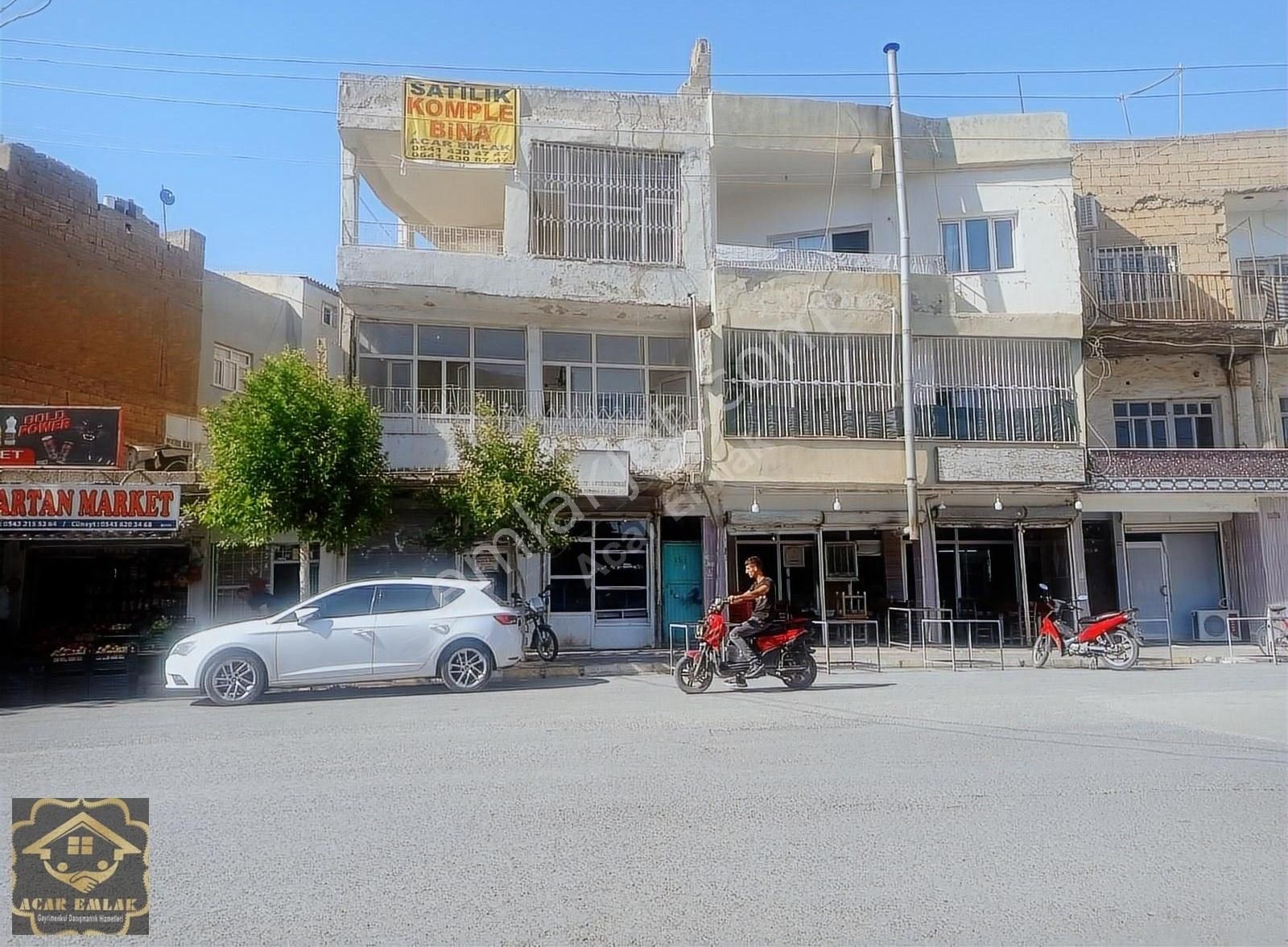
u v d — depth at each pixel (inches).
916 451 773.9
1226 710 399.2
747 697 462.9
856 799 251.1
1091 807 242.7
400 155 759.7
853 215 847.1
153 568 744.3
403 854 208.7
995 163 826.8
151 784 276.5
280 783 276.4
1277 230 896.9
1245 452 804.0
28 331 657.6
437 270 727.1
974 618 804.6
